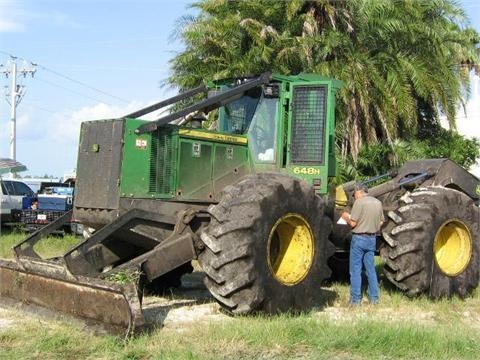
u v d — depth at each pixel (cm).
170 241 735
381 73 1808
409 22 1845
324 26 1848
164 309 774
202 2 1984
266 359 557
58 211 1775
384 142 1844
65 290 672
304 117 855
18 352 570
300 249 771
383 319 704
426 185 984
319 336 614
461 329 684
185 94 878
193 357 545
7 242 1502
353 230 845
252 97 876
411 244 841
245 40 1888
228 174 842
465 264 912
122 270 685
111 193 744
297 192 754
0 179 1856
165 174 780
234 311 698
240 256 682
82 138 783
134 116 823
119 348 581
